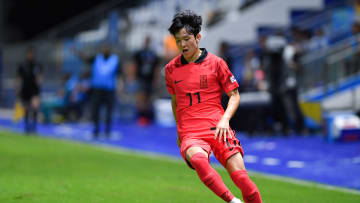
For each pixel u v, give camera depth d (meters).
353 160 35.66
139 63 68.62
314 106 53.19
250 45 63.81
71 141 50.09
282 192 25.08
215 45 69.25
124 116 75.38
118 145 47.38
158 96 71.00
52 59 84.19
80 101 70.25
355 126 45.06
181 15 16.97
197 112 17.27
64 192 24.05
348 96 52.97
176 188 25.61
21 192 23.89
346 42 56.56
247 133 52.34
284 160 37.19
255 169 33.81
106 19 81.19
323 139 47.12
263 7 69.19
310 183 28.12
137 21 78.31
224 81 17.30
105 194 23.75
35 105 57.00
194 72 17.38
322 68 56.34
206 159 16.30
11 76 90.44
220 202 22.30
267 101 51.69
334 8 65.81
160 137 53.94
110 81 53.06
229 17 73.25
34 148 42.94
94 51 78.88
